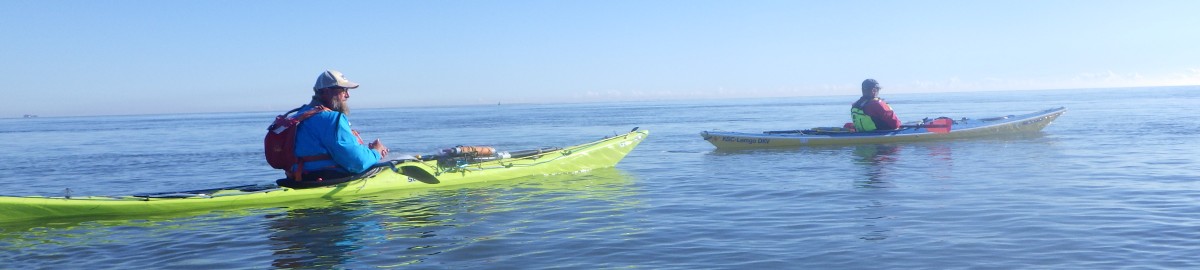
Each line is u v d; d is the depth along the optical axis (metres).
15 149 28.09
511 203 9.06
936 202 8.42
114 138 37.06
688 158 15.66
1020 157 13.98
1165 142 16.86
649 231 7.07
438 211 8.48
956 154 14.93
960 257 5.73
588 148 13.15
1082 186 9.61
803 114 58.84
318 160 8.98
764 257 5.90
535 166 12.04
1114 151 14.83
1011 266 5.43
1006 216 7.39
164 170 16.50
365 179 9.75
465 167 11.01
